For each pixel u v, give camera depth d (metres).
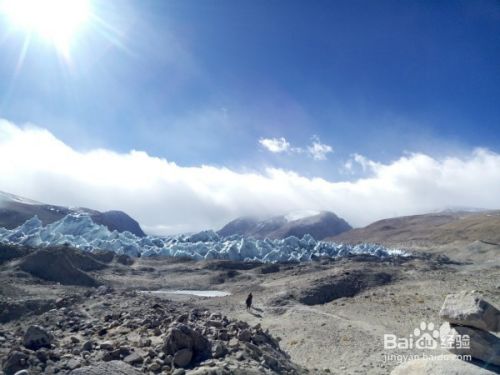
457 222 154.62
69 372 11.22
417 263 59.16
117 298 26.27
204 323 17.38
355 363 19.17
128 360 12.59
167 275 55.94
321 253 84.69
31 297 28.14
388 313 28.56
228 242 85.00
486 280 39.16
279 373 13.81
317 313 29.97
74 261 51.25
